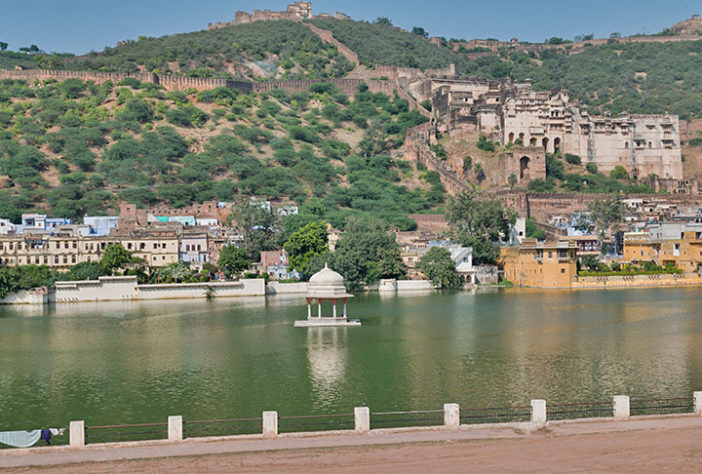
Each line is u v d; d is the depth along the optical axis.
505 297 155.12
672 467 41.84
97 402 70.19
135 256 171.38
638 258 191.12
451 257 181.38
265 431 49.97
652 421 51.84
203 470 43.41
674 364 82.38
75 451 47.78
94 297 155.12
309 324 117.44
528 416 60.53
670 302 140.12
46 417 65.38
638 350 91.50
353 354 92.12
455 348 95.19
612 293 160.25
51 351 97.19
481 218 188.38
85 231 183.38
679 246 182.00
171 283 161.00
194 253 180.12
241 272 172.38
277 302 151.88
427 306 140.50
